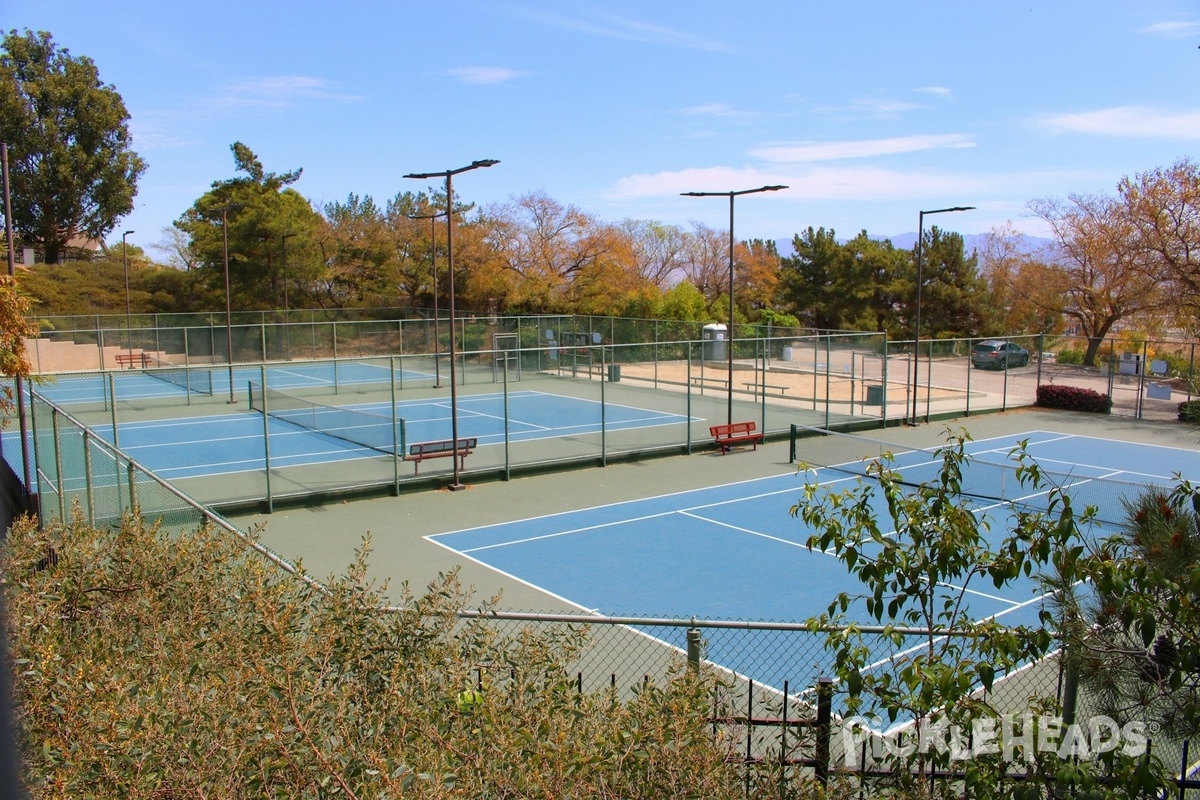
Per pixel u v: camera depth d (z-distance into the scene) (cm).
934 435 2830
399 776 392
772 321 5762
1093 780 451
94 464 1717
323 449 2559
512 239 6031
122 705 429
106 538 696
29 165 5853
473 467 2256
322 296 6100
